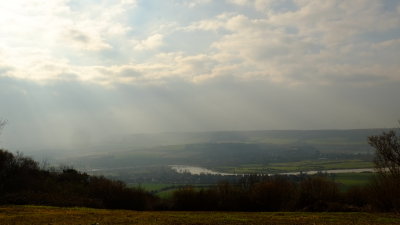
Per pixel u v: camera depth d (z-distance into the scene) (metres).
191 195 54.56
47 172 66.81
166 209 54.78
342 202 50.56
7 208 40.72
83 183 63.62
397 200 41.81
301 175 78.88
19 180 57.34
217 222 30.27
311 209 49.72
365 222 30.30
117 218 32.69
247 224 29.12
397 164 46.47
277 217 34.91
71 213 36.59
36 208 41.62
